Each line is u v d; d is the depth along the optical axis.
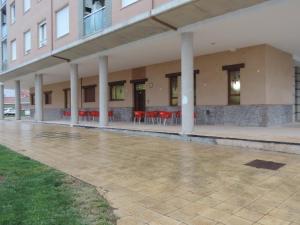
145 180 5.75
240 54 13.62
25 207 4.20
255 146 8.45
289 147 7.74
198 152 8.27
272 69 13.38
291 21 9.82
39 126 19.08
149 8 11.63
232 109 13.94
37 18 20.98
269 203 4.44
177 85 16.59
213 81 14.66
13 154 8.51
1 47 29.17
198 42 12.47
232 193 4.90
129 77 19.53
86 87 23.56
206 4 9.32
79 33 16.19
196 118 15.29
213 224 3.80
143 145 9.77
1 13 29.09
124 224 3.85
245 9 9.08
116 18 13.32
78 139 11.68
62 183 5.55
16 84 26.91
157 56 15.49
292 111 15.59
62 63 18.47
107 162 7.35
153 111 17.02
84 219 3.86
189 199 4.69
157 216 4.09
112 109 20.97
